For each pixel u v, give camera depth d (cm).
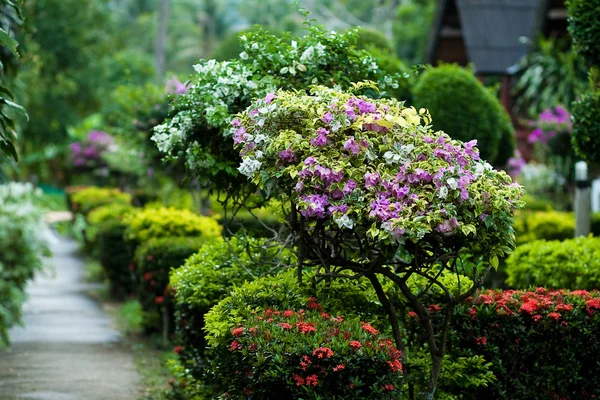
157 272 1043
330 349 460
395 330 543
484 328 596
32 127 3247
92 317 1340
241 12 6550
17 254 1236
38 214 1280
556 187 2034
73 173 3297
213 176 646
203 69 639
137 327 1224
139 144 1540
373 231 471
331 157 494
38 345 1073
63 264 2108
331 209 484
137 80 3494
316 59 646
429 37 2719
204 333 680
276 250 707
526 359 607
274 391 482
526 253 888
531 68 2048
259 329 490
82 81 3316
